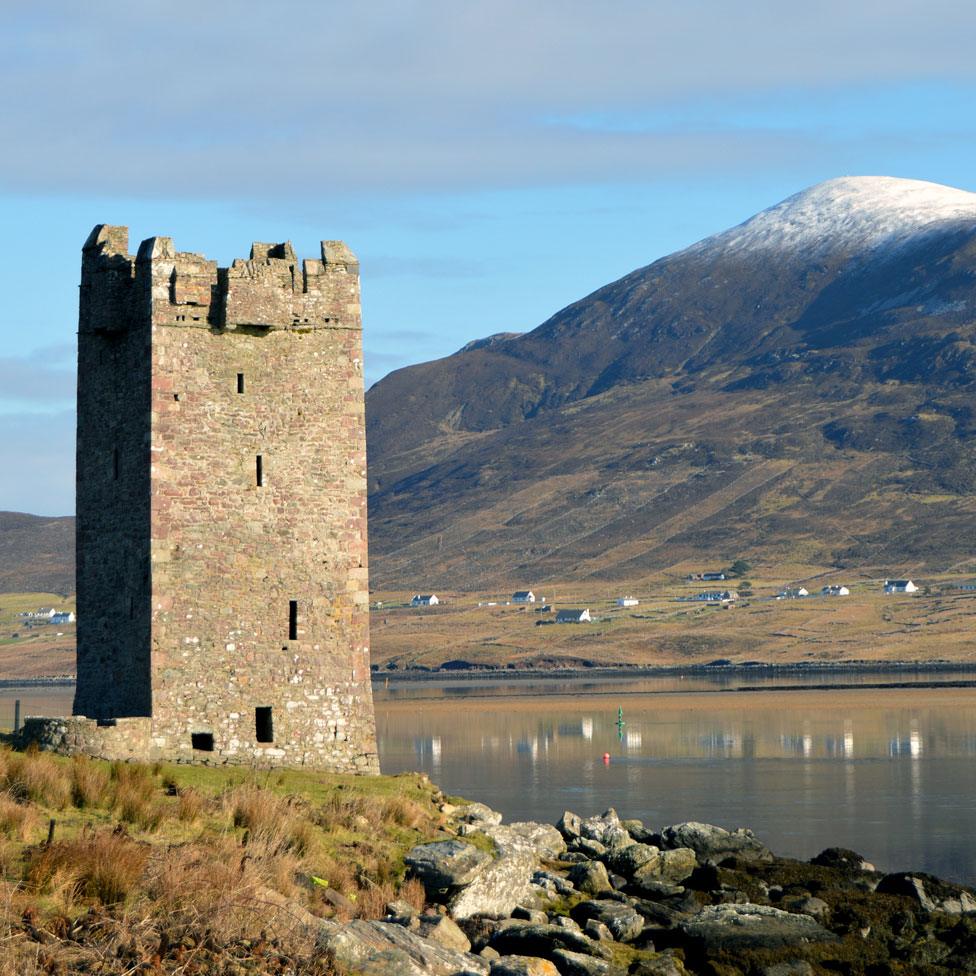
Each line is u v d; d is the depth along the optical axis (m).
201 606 142.62
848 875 137.75
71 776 111.75
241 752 142.75
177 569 141.88
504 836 128.75
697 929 111.75
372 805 123.25
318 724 146.25
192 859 93.75
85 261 152.75
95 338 151.12
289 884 97.44
